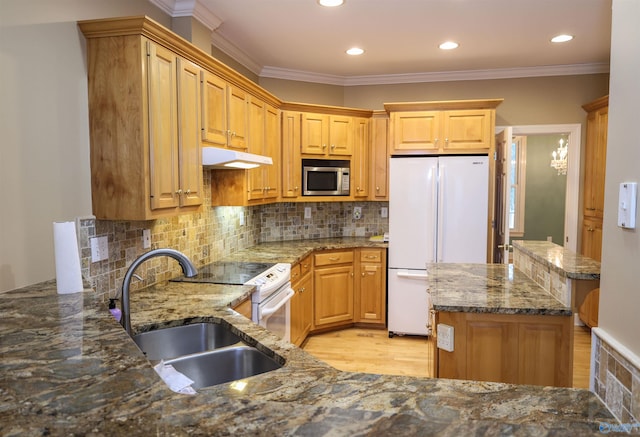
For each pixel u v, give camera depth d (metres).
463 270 2.91
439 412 0.94
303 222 4.80
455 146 4.14
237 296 2.34
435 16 3.10
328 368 1.26
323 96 4.78
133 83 2.02
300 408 0.77
